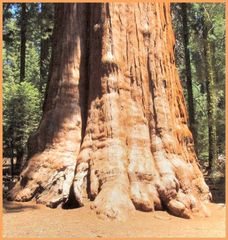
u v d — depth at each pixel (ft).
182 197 36.29
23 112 69.51
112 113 38.09
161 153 38.01
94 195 35.68
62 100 41.52
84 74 42.06
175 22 96.48
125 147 37.47
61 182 38.17
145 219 33.01
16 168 71.31
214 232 29.96
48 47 93.15
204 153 90.17
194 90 120.26
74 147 39.96
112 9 40.19
